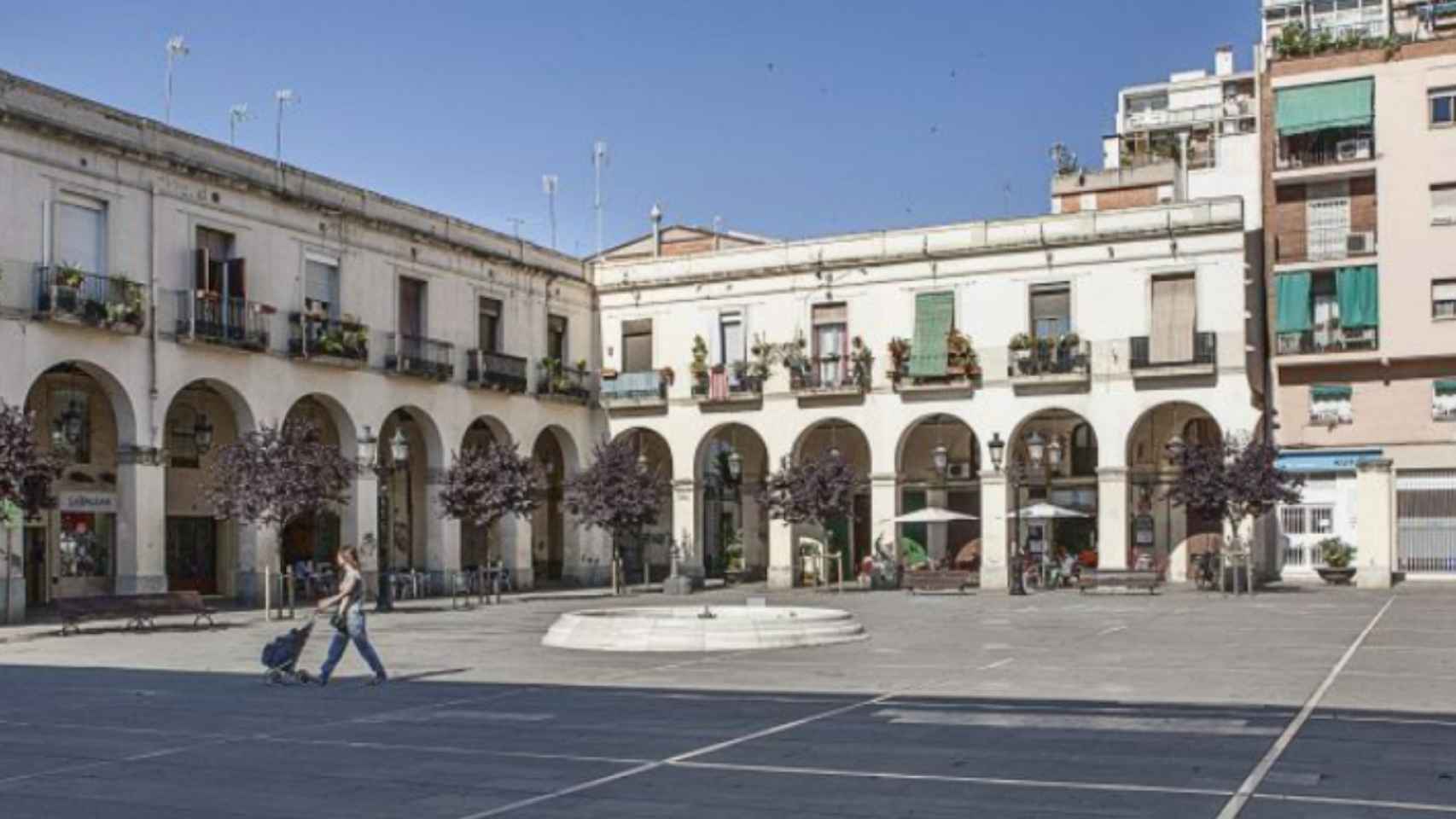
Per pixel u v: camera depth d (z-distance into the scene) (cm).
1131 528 4000
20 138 2744
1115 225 3838
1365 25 5406
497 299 4097
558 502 4603
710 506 4656
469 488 3462
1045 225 3916
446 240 3878
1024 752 1061
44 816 873
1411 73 3725
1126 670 1675
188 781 994
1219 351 3706
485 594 3534
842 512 3866
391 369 3641
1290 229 3859
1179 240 3772
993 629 2398
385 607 3127
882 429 4069
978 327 3988
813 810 859
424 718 1327
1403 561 3681
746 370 4216
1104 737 1132
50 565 3114
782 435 4184
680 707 1378
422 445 3997
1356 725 1184
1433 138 3694
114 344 2920
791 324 4225
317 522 3731
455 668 1814
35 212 2775
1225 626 2352
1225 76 8319
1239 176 4409
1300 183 3847
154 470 2994
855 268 4138
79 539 3191
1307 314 3794
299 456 2856
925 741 1126
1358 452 3716
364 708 1419
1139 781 935
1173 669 1675
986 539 3912
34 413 2627
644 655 1962
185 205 3111
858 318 4138
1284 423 3831
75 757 1112
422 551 3991
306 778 1001
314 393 3428
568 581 4341
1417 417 3703
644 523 3875
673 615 2131
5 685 1680
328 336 3419
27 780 1008
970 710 1323
